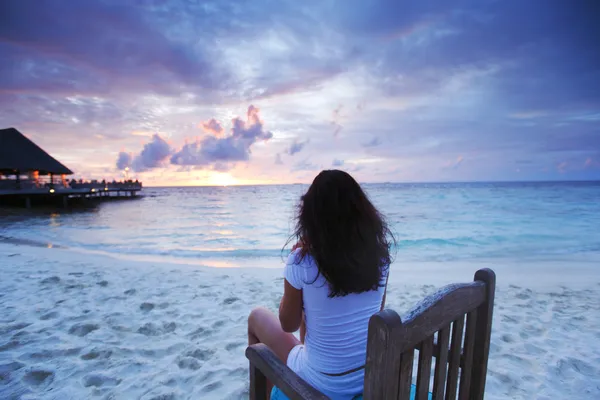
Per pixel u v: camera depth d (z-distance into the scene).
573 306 4.88
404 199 39.81
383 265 1.44
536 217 19.59
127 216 25.97
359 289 1.35
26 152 35.91
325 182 1.39
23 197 35.34
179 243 12.78
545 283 6.23
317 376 1.45
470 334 1.41
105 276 6.41
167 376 2.95
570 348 3.53
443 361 1.27
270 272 6.96
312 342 1.47
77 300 4.92
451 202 34.34
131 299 5.00
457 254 9.65
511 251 10.07
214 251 10.61
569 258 8.99
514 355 3.34
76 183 41.44
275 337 1.81
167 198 58.62
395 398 1.04
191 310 4.55
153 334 3.80
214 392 2.73
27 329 3.87
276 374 1.35
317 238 1.33
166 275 6.54
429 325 1.13
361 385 1.44
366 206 1.40
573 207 26.80
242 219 22.88
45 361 3.18
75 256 8.77
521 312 4.61
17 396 2.67
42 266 7.35
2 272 6.72
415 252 9.97
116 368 3.07
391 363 1.00
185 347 3.50
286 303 1.45
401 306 4.93
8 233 15.95
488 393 2.76
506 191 63.56
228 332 3.85
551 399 2.68
